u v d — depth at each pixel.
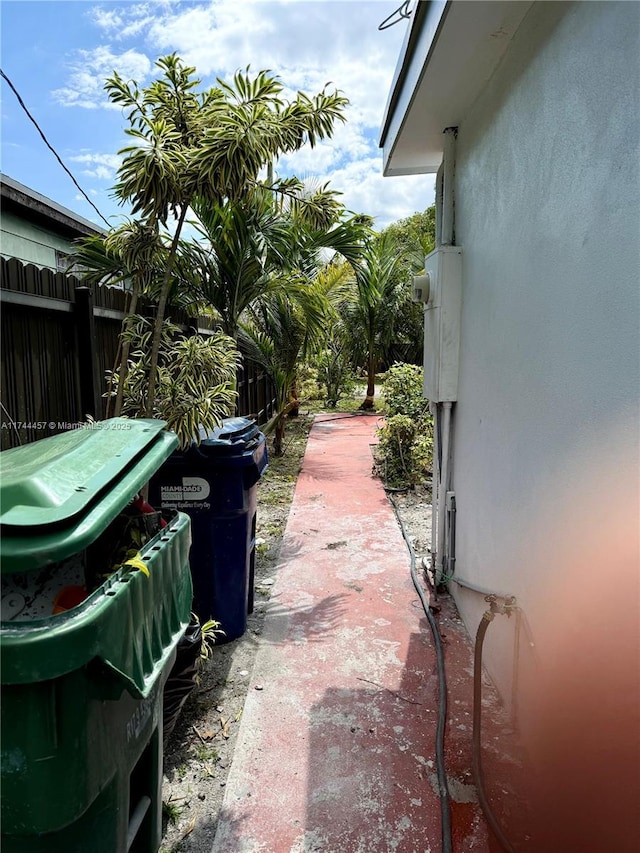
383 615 3.61
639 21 1.41
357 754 2.39
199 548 3.15
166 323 3.42
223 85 2.95
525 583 2.31
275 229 5.79
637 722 1.45
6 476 1.34
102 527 1.27
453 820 2.06
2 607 1.38
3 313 2.84
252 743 2.46
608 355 1.61
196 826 2.05
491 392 2.83
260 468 3.29
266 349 7.73
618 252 1.54
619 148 1.53
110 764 1.32
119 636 1.30
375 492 6.52
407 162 4.32
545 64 2.06
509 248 2.51
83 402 3.57
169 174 2.77
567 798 1.82
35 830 1.16
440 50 2.53
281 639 3.32
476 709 2.23
